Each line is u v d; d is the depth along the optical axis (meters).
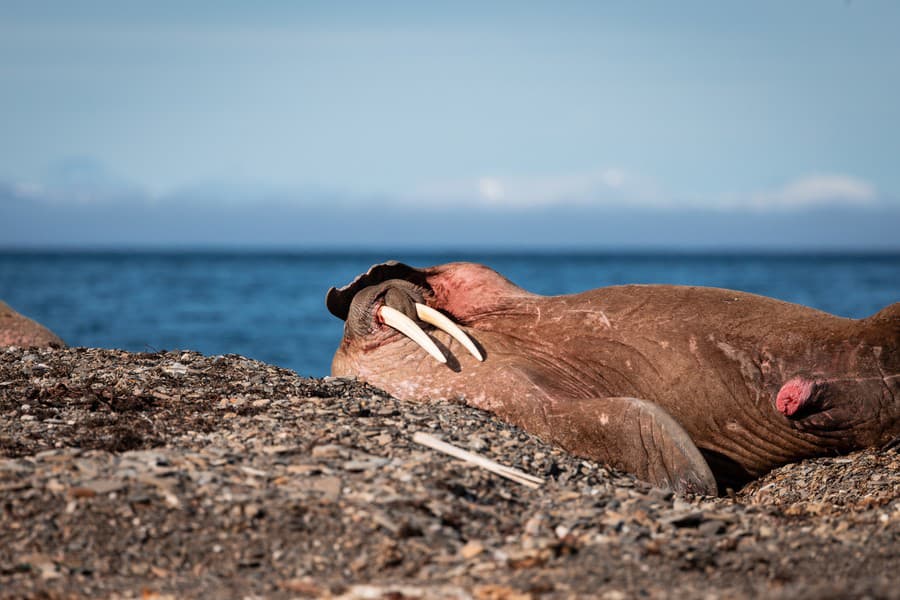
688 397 34.84
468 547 23.27
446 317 38.22
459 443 29.84
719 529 24.89
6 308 47.44
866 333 33.12
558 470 29.72
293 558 22.67
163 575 22.00
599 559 22.73
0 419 29.56
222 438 28.72
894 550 23.09
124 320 156.62
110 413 30.36
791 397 32.41
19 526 23.19
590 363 36.34
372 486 25.81
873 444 33.19
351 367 38.78
